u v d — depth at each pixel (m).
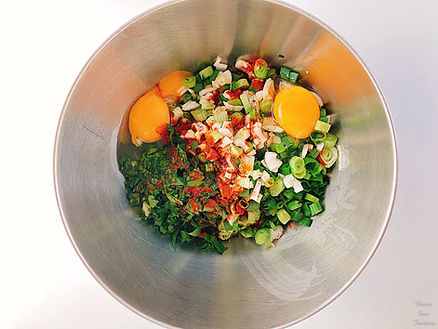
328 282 0.26
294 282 0.27
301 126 0.29
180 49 0.28
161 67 0.28
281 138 0.29
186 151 0.29
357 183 0.27
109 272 0.25
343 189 0.28
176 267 0.28
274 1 0.24
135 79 0.28
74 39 0.30
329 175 0.29
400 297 0.29
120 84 0.27
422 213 0.30
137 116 0.29
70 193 0.25
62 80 0.30
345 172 0.28
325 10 0.30
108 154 0.28
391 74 0.30
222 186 0.28
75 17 0.30
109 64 0.26
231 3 0.24
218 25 0.26
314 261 0.28
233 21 0.26
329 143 0.29
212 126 0.29
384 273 0.29
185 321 0.26
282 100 0.29
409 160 0.30
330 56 0.26
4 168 0.30
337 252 0.27
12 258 0.30
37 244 0.30
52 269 0.30
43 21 0.30
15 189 0.30
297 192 0.29
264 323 0.26
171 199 0.29
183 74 0.29
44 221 0.30
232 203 0.28
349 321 0.29
